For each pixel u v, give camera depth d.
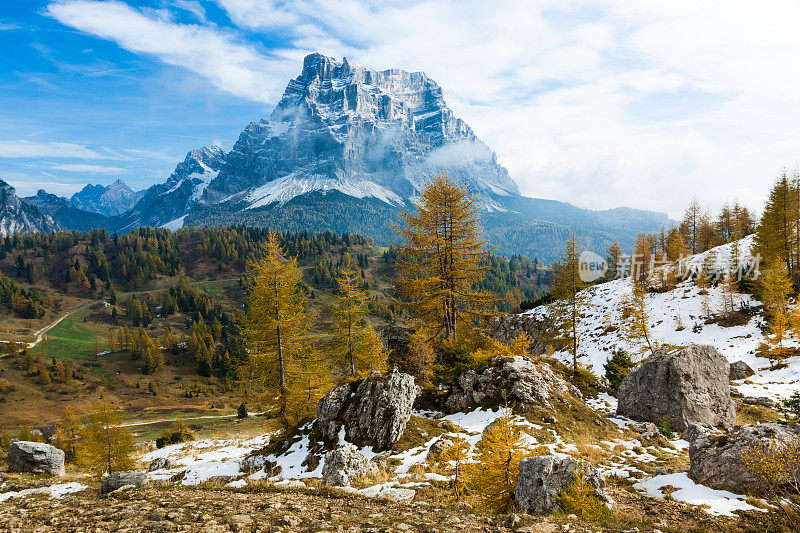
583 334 63.69
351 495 14.20
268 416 30.28
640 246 80.88
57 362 157.88
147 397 139.88
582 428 27.23
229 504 11.48
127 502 12.01
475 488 16.06
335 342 35.16
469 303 35.25
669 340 55.91
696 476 17.52
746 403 36.34
